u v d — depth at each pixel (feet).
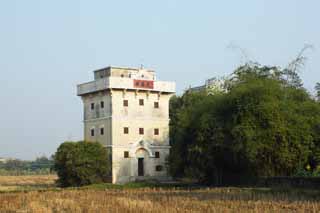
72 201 205.87
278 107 273.75
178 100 442.91
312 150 283.38
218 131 283.59
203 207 175.11
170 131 392.06
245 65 320.50
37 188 341.00
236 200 200.95
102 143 371.97
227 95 296.51
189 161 302.25
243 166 286.66
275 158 271.69
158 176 377.30
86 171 333.42
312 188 249.96
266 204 181.27
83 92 388.16
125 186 310.45
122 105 368.27
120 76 381.60
